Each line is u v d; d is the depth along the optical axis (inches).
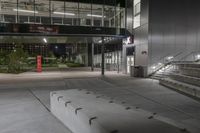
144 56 973.8
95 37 1135.6
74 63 2461.9
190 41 1015.0
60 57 3297.2
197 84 538.3
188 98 465.7
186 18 1004.6
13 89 630.5
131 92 553.6
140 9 1015.6
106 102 278.8
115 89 609.6
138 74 968.3
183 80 611.8
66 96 324.5
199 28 1031.6
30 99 473.4
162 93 532.4
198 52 1030.4
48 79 915.4
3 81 846.5
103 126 175.2
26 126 281.7
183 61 966.4
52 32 960.9
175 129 167.3
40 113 351.3
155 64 952.9
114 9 1242.0
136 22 1068.5
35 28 936.9
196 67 627.8
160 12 957.8
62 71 1439.5
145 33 964.0
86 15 1282.0
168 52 974.4
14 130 266.4
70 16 1283.2
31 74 1195.3
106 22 1285.7
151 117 205.0
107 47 1606.8
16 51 1437.0
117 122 186.2
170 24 976.9
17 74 1200.2
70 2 1135.6
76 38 1224.8
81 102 277.7
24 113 350.6
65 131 261.1
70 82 796.6
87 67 2003.0
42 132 258.1
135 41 1072.2
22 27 919.7
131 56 1131.3
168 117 321.1
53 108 342.6
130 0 1132.5
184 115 333.7
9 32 904.3
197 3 1026.1
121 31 1082.1
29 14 1296.8
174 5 982.4
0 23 894.4
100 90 593.6
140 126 174.7
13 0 1131.9
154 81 791.7
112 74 1136.8
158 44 957.8
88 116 207.2
